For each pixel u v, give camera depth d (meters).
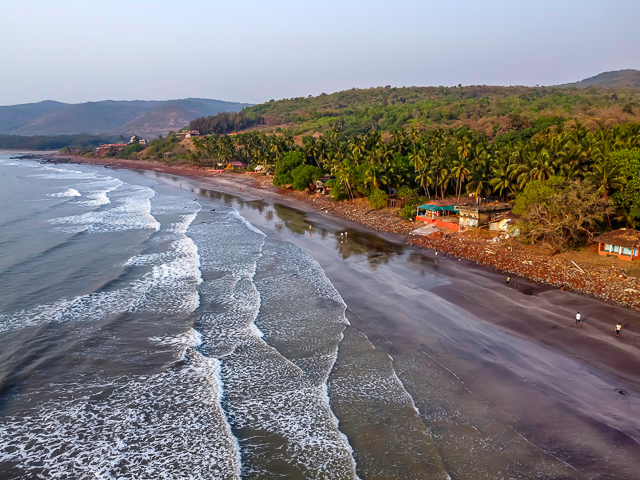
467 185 69.00
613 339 29.95
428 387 25.25
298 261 48.78
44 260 47.06
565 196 46.72
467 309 35.62
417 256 50.09
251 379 26.00
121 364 27.12
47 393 24.12
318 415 22.80
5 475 18.44
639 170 44.78
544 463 19.39
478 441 20.83
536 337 30.72
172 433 21.34
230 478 18.62
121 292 38.53
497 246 50.34
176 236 58.91
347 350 29.47
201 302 36.94
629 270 40.22
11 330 31.09
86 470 18.91
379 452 20.19
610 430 21.38
